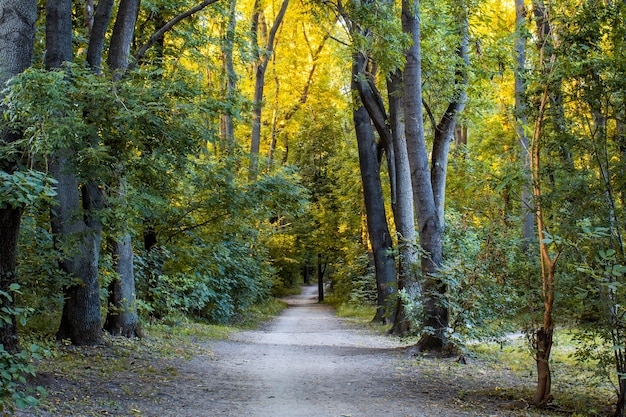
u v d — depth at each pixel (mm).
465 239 12578
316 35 30391
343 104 32750
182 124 7992
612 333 6531
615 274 6047
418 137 12594
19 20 7215
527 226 13812
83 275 10695
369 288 29062
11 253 7176
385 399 7855
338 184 36125
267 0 27281
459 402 7660
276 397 7969
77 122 7266
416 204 12609
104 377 8484
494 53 15422
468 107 16484
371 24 13547
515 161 7941
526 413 6918
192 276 17359
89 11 12094
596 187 6867
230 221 14852
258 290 25672
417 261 15828
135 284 15617
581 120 7211
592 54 7141
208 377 9477
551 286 7105
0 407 4574
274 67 31219
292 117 35031
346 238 35625
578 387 8758
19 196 5594
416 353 12211
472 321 11273
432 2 15547
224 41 16250
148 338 12891
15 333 7270
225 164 13586
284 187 14055
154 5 13805
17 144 6910
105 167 7949
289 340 16562
